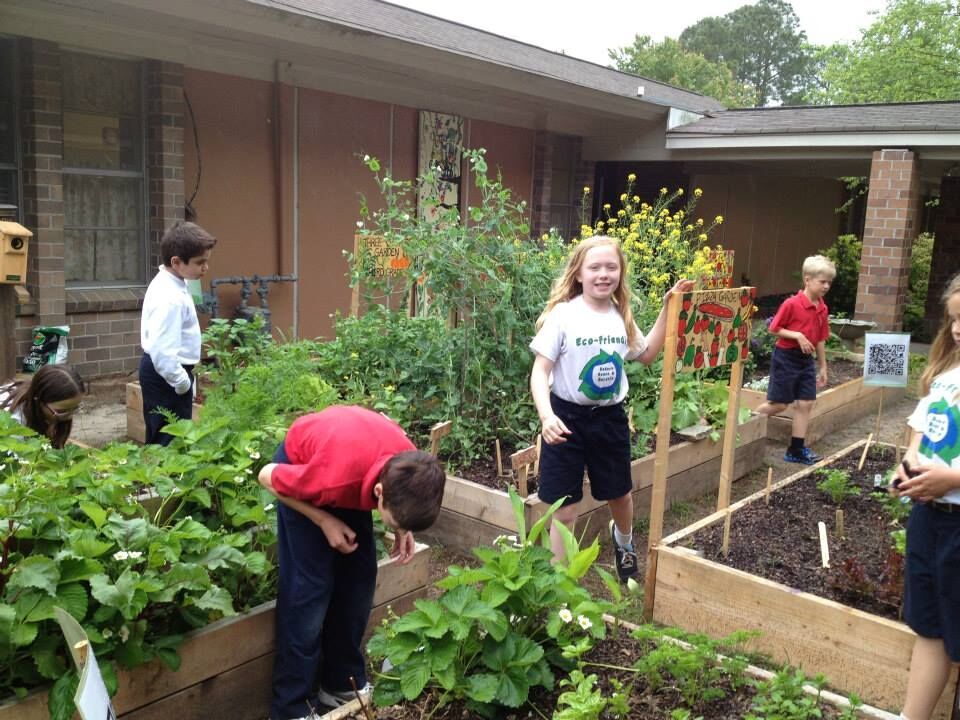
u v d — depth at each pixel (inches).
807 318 245.8
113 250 315.6
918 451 107.6
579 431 144.6
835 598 130.3
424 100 431.5
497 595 100.9
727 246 679.7
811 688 111.2
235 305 357.4
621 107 486.0
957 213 560.1
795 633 127.5
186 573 102.6
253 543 126.8
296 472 101.2
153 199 319.6
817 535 159.9
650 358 156.9
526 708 101.6
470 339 206.5
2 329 185.3
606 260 141.6
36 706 92.9
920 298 671.1
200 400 243.3
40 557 93.6
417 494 94.1
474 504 177.0
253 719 117.4
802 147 464.8
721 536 157.6
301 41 318.7
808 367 250.8
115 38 294.4
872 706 119.7
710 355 153.9
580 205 560.4
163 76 309.4
